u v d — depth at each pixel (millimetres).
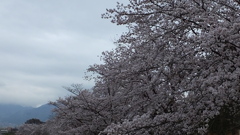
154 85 7395
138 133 6309
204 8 5891
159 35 6516
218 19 5883
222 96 5168
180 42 6453
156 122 6305
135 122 6004
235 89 5062
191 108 5820
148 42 6797
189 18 6180
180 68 6324
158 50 6617
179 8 5820
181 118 6117
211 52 5789
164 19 6473
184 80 6113
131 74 7086
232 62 5434
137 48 6973
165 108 7688
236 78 4816
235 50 5527
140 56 6812
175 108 7441
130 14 6617
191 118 5891
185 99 5832
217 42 5004
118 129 5730
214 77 4938
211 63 5754
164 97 7566
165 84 7340
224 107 6348
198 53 6047
